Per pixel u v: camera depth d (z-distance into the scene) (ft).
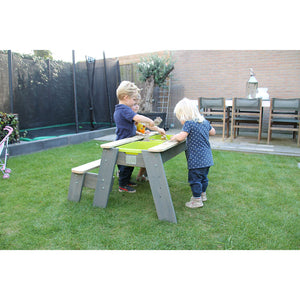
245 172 11.20
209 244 6.07
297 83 21.20
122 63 26.18
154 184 7.09
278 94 21.84
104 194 7.85
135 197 8.73
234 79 22.98
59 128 21.59
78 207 7.93
